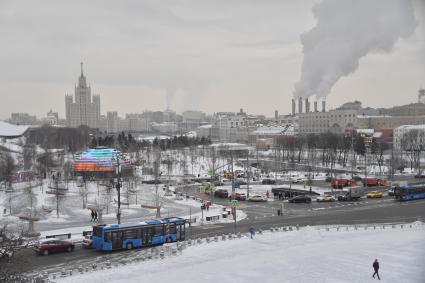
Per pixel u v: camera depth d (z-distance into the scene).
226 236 84.06
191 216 106.88
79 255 72.81
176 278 60.50
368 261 69.00
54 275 59.34
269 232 88.75
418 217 106.81
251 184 178.12
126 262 68.19
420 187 138.12
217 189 152.25
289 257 71.50
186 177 198.00
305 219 104.44
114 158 171.38
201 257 71.38
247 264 67.38
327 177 189.62
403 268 65.12
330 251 75.19
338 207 122.94
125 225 77.31
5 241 57.81
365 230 92.19
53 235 83.00
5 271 53.19
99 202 125.81
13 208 113.25
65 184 159.50
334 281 59.59
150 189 160.50
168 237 82.00
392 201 134.12
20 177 168.00
